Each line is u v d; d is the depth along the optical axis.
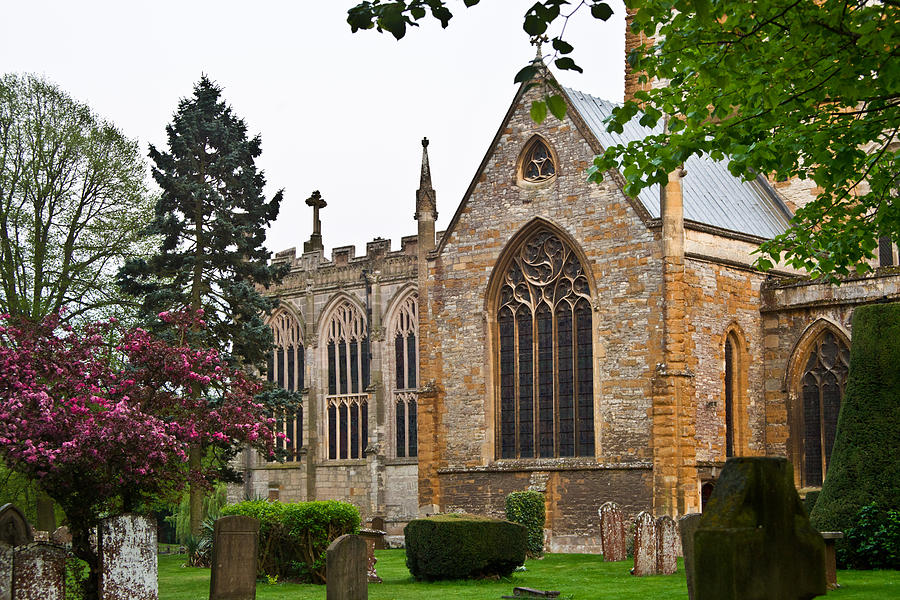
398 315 95.38
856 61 26.14
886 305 45.31
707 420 56.44
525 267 60.97
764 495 18.59
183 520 89.12
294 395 73.06
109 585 31.45
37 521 61.34
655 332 55.88
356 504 96.12
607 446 56.94
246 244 71.31
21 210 66.31
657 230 56.22
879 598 32.94
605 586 39.56
